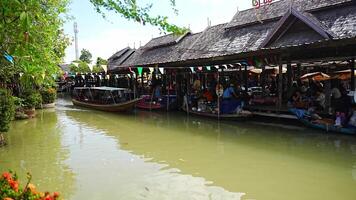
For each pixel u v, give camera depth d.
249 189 7.89
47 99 27.02
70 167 9.74
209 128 16.17
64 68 44.78
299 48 13.90
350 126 13.02
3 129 11.88
